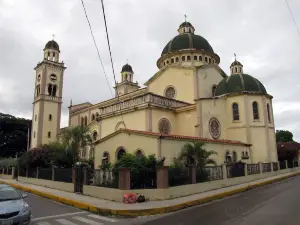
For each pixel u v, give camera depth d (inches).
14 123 2559.1
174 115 1093.8
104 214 454.9
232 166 796.0
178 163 679.1
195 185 622.2
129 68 2593.5
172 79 1322.6
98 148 857.5
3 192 407.5
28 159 1018.1
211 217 398.0
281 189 693.9
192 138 777.6
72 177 712.4
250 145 1048.8
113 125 1100.5
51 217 434.3
